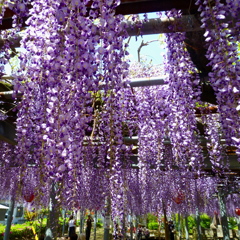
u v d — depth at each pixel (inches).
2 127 135.9
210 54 64.6
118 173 80.5
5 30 68.9
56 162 51.8
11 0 58.9
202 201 229.9
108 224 154.7
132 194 183.9
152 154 140.5
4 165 157.0
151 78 106.3
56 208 68.6
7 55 67.3
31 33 57.5
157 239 389.7
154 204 204.1
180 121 89.3
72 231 279.7
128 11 70.5
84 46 51.4
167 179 167.0
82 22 51.2
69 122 54.5
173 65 83.7
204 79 105.0
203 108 128.1
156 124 123.0
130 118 121.4
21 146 68.8
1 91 126.0
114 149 73.9
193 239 433.1
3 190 175.6
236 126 62.8
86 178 145.9
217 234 473.7
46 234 80.5
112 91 63.7
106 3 54.8
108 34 54.5
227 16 66.9
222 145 143.6
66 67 51.6
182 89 84.9
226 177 229.0
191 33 81.7
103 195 127.9
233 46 61.2
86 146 119.2
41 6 58.2
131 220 281.6
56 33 53.9
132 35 76.5
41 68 55.7
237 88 59.6
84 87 54.5
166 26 76.1
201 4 66.6
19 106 69.0
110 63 57.3
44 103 60.5
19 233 325.7
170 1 67.6
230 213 368.8
